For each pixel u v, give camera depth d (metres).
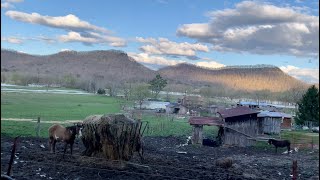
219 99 180.62
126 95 124.56
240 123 47.66
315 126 63.03
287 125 66.25
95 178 19.09
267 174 25.58
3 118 52.00
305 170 28.81
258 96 190.25
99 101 110.88
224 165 26.52
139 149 24.81
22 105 79.75
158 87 165.00
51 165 21.28
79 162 22.73
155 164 24.81
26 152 24.95
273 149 43.69
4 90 124.19
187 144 44.59
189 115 85.19
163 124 59.88
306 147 43.59
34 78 181.75
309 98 64.44
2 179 6.43
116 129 22.95
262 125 58.97
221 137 48.34
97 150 24.00
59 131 24.34
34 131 40.59
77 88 188.75
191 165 26.14
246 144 47.03
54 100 103.94
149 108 97.38
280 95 175.00
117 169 21.80
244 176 23.12
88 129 23.89
